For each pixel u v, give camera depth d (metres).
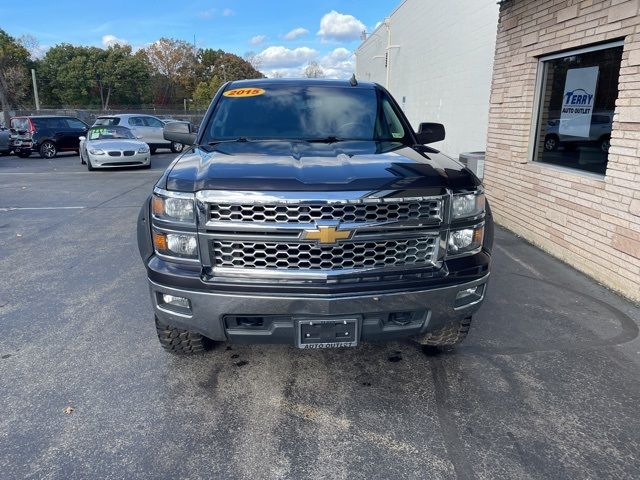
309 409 2.93
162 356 3.55
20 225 7.81
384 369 3.38
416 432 2.71
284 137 3.88
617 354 3.56
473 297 2.95
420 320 2.84
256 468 2.45
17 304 4.52
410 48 19.20
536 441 2.63
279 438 2.67
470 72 11.78
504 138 7.26
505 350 3.62
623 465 2.45
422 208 2.70
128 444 2.62
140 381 3.22
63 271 5.46
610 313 4.26
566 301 4.53
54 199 10.22
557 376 3.27
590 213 5.15
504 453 2.54
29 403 2.98
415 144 3.87
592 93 5.36
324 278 2.62
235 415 2.87
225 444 2.62
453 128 13.30
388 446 2.60
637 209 4.43
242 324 2.76
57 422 2.80
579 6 5.32
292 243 2.60
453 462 2.48
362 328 2.73
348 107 4.20
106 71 61.53
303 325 2.67
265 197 2.54
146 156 15.44
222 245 2.65
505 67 7.15
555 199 5.87
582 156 5.56
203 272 2.67
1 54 54.78
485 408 2.93
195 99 71.75
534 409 2.91
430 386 3.16
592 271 5.15
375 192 2.58
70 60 61.78
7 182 12.91
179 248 2.72
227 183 2.60
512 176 7.03
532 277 5.18
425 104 16.61
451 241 2.81
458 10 12.74
